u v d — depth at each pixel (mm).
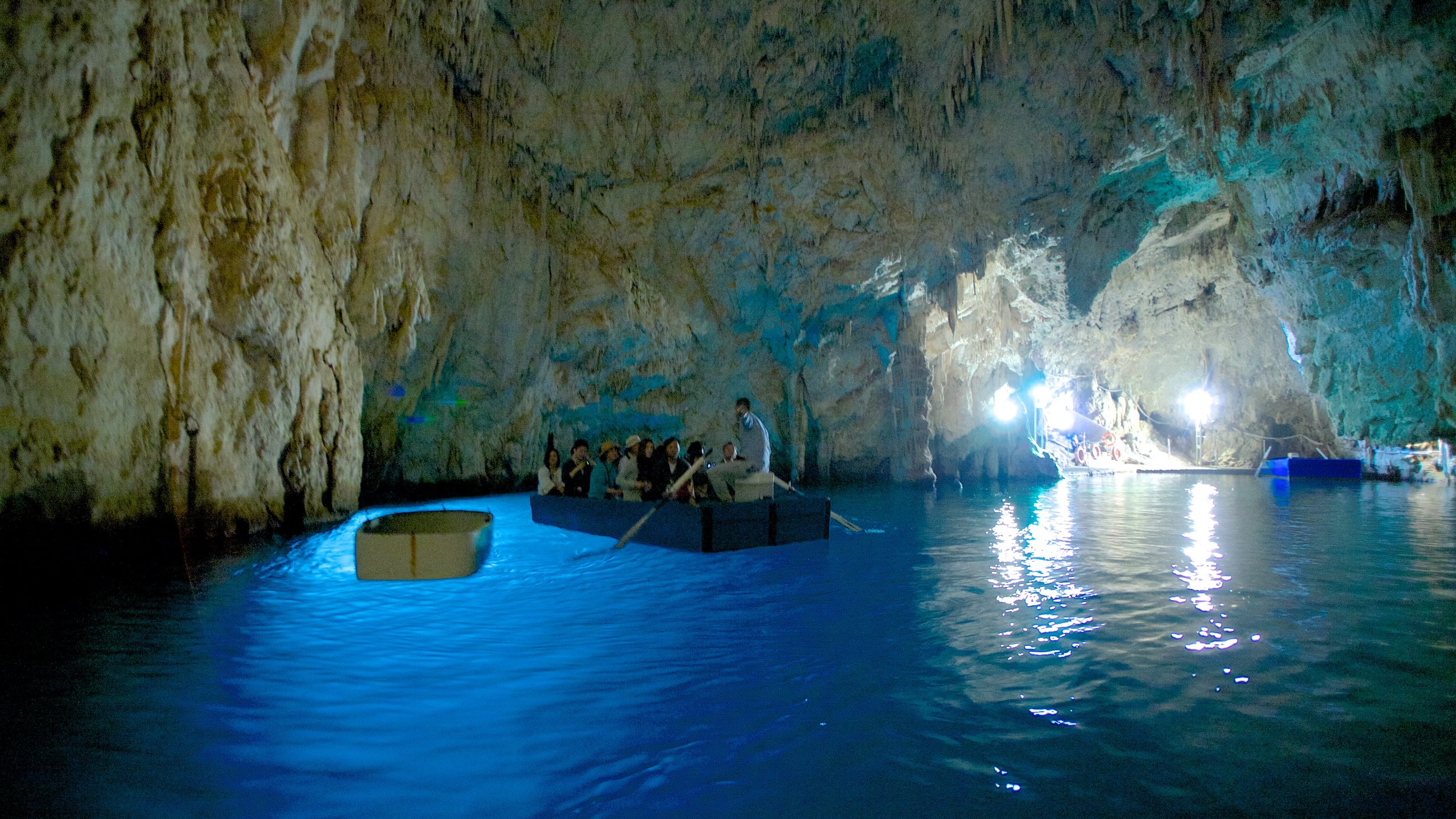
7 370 5637
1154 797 2691
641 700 3590
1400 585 6098
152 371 6801
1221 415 27172
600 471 9945
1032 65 13484
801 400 17141
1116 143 14281
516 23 11922
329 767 2906
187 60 7281
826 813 2596
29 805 2598
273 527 8453
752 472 8555
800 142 14250
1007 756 3000
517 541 8695
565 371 15062
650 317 15039
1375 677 3871
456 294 12391
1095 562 7223
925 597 5699
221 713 3410
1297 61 13078
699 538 7578
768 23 12648
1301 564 7086
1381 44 12148
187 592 5789
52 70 5824
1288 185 15750
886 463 17875
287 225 8555
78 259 6086
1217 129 13172
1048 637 4586
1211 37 12406
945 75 13586
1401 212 14547
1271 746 3088
